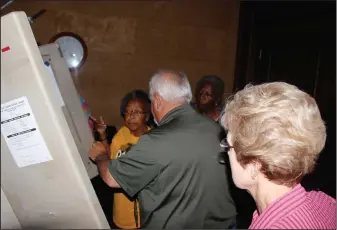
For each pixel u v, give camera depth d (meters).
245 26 3.18
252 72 3.21
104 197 2.17
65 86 1.29
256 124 0.58
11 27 0.57
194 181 1.16
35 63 0.59
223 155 1.11
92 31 2.96
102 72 3.02
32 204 0.69
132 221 1.65
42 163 0.64
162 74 1.31
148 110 1.74
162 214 1.17
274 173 0.58
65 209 0.67
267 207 0.60
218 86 2.16
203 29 3.19
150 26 3.08
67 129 0.63
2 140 0.66
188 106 1.28
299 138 0.56
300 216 0.57
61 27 2.88
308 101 0.60
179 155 1.13
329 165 2.54
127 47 3.05
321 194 0.72
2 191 0.71
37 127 0.62
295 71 2.87
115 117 3.09
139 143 1.15
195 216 1.18
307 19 2.76
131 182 1.14
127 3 3.00
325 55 2.58
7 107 0.62
